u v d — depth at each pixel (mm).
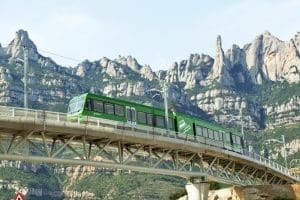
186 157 67688
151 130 58719
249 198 79875
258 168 86062
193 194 65938
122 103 57156
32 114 45781
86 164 50188
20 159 45375
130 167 55031
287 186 79750
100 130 50500
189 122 67812
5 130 45188
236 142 79438
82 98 53125
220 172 73875
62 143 51188
